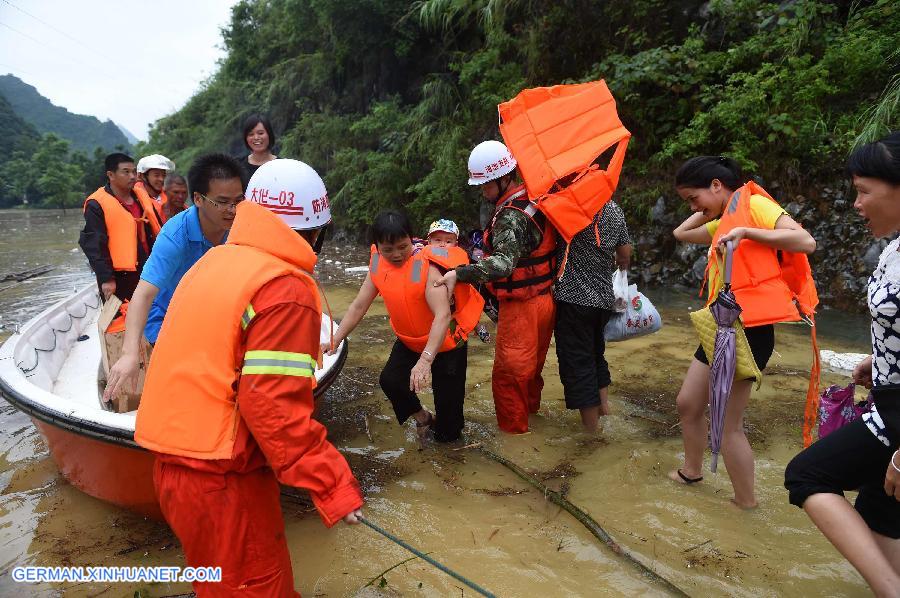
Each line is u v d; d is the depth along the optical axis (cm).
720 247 288
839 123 730
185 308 199
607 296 392
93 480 332
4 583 275
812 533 297
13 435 444
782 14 806
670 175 858
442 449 396
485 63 1120
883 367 212
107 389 269
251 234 203
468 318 378
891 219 206
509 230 362
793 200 754
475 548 291
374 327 703
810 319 299
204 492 192
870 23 771
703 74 841
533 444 398
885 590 197
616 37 954
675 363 546
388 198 1291
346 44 1504
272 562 204
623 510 320
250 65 2097
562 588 261
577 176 363
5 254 1598
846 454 211
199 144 2456
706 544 290
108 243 482
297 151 1625
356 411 463
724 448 314
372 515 321
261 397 181
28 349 462
